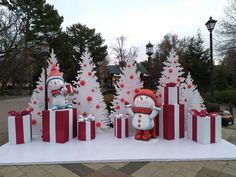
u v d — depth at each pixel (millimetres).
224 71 21438
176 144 4121
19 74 29172
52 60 5109
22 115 4340
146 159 3395
